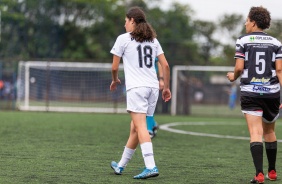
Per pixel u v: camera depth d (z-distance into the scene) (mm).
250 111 18656
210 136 37531
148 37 18922
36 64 76812
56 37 131875
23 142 30156
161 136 36406
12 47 126562
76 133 36594
